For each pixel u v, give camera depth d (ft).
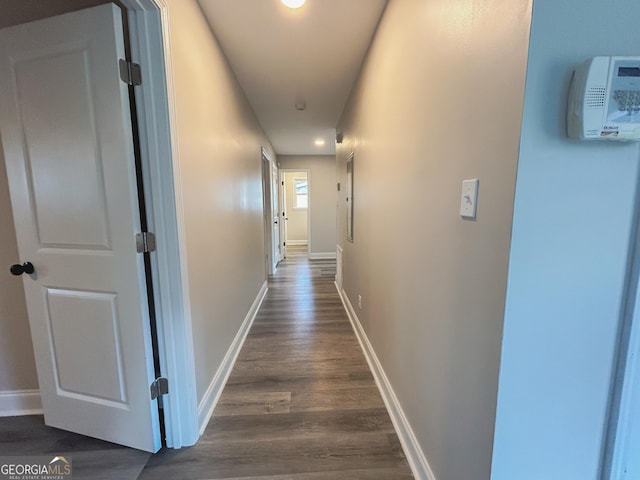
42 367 4.94
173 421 4.78
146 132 4.14
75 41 3.94
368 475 4.34
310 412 5.67
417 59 4.15
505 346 2.46
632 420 2.58
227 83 7.29
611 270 2.41
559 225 2.33
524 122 2.19
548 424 2.59
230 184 7.56
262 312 11.23
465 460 3.10
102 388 4.71
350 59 7.50
